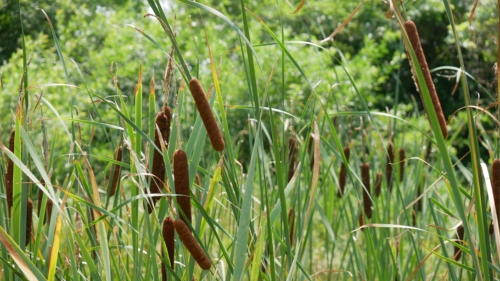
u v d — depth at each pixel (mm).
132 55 9688
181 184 1716
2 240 1580
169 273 1887
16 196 1854
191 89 1640
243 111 8555
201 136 1948
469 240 1640
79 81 8805
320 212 2977
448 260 2129
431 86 1802
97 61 9383
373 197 3529
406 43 1462
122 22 10891
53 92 7887
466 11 13156
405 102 15391
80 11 11695
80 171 2025
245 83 8859
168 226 1784
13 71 8211
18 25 12461
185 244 1668
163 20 1665
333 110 9164
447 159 1497
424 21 16531
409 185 3791
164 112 1898
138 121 2031
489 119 9047
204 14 12062
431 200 2377
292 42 2041
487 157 11680
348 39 15422
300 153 3223
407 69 16250
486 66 10016
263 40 12148
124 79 8789
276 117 6543
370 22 14812
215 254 3723
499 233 1713
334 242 3027
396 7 1482
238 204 1972
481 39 10109
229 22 1651
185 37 10094
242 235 1729
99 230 1851
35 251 1921
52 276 1792
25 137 1695
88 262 1887
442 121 1789
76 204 1970
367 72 10750
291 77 9328
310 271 3166
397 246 2684
